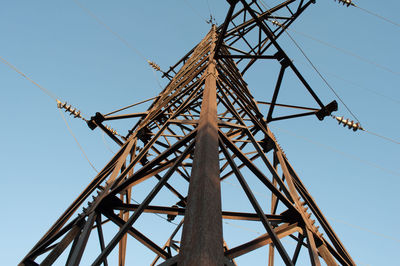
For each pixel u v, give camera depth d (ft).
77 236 20.04
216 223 10.85
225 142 19.40
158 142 39.17
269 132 34.19
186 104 27.86
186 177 35.17
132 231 22.54
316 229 21.61
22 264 20.06
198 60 43.88
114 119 38.04
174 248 38.99
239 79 43.04
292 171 29.30
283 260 14.70
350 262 22.09
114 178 23.80
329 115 36.78
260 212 15.99
